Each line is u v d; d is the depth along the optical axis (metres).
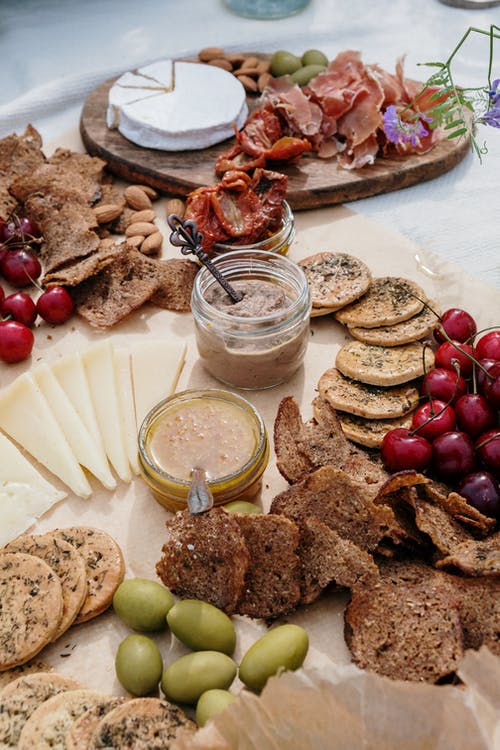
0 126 0.74
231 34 0.84
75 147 0.71
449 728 0.32
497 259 0.59
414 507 0.39
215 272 0.51
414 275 0.58
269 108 0.67
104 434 0.47
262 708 0.31
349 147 0.67
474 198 0.65
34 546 0.40
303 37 0.83
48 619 0.37
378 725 0.32
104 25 0.87
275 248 0.57
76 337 0.55
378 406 0.47
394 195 0.66
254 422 0.45
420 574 0.39
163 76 0.72
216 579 0.39
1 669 0.37
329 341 0.54
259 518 0.39
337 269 0.56
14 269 0.58
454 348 0.49
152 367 0.51
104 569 0.40
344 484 0.40
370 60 0.80
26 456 0.47
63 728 0.34
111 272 0.57
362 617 0.37
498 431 0.44
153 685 0.36
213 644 0.37
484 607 0.37
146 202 0.64
